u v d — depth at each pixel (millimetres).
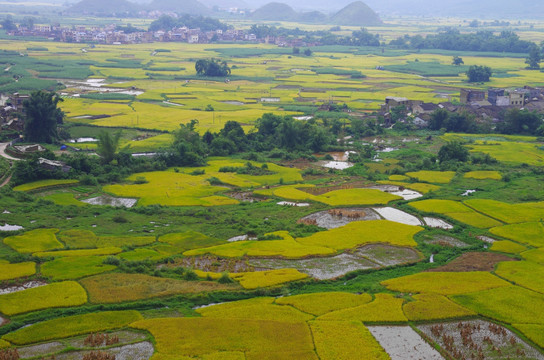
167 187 97750
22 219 77875
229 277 59781
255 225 77688
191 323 50281
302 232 75688
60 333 48625
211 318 51156
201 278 60281
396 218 83125
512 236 74062
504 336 49500
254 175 108000
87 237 71875
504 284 59000
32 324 50531
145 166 110688
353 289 58500
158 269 62688
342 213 84438
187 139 124250
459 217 82125
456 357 46281
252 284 58625
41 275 59781
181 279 60000
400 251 69438
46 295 54906
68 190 95188
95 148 125188
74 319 50938
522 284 59062
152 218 81438
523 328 50281
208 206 87562
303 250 68188
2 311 51812
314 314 52469
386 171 112250
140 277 59844
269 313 52312
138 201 89438
